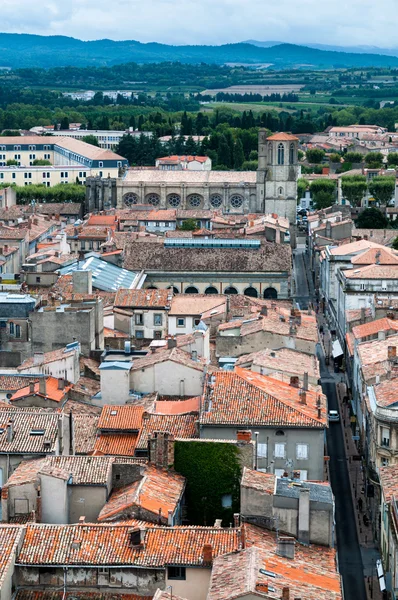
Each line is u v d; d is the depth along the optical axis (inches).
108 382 7583.7
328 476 7642.7
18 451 6003.9
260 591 4288.9
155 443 5861.2
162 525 5182.1
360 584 6087.6
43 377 7514.8
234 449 5856.3
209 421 6658.5
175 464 5890.8
